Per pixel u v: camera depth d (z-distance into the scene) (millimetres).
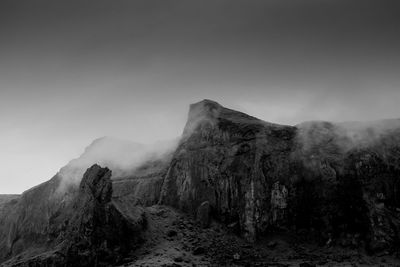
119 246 86875
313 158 102750
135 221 94938
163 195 114062
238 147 109938
